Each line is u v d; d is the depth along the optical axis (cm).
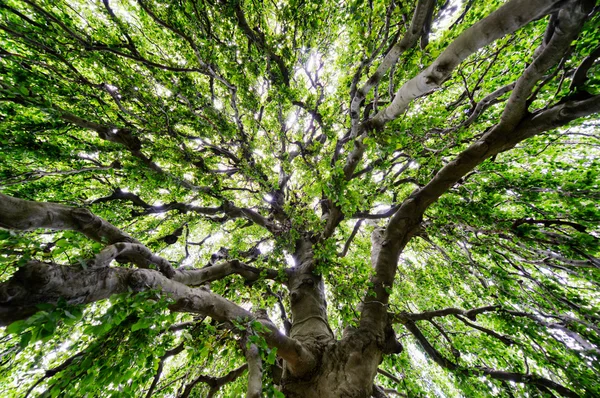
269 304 539
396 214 514
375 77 286
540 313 482
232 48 498
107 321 192
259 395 235
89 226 241
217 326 358
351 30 536
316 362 374
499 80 575
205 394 627
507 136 385
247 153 639
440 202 554
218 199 576
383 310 436
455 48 205
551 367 509
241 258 544
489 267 600
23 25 401
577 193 415
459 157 440
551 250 456
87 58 446
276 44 598
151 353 256
